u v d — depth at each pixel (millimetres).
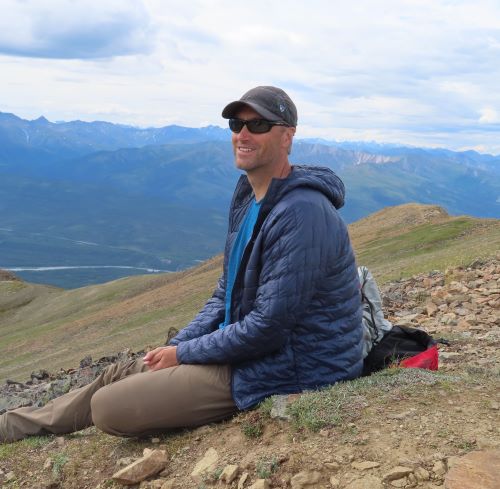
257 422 2072
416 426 1896
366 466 1767
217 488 1871
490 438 1809
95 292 53094
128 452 2201
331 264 2062
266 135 2094
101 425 2211
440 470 1713
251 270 2109
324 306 2098
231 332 2086
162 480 1997
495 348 3096
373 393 2078
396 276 10391
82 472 2172
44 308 53031
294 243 2002
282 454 1886
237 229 2336
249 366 2135
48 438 2463
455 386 2131
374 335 2439
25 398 4391
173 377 2162
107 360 5332
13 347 34906
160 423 2176
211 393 2156
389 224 40781
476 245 16641
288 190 2062
